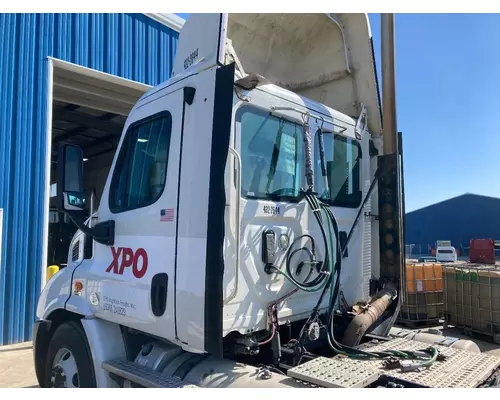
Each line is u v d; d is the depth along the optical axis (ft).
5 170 25.40
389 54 12.62
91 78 30.22
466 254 156.04
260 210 9.29
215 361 9.14
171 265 8.98
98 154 39.32
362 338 11.39
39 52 26.89
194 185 8.70
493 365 8.90
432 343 11.04
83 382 10.89
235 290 8.47
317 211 10.15
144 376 9.20
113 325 10.77
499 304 26.23
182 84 9.47
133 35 31.58
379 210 12.69
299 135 10.62
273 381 8.11
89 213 13.34
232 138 8.88
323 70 13.83
